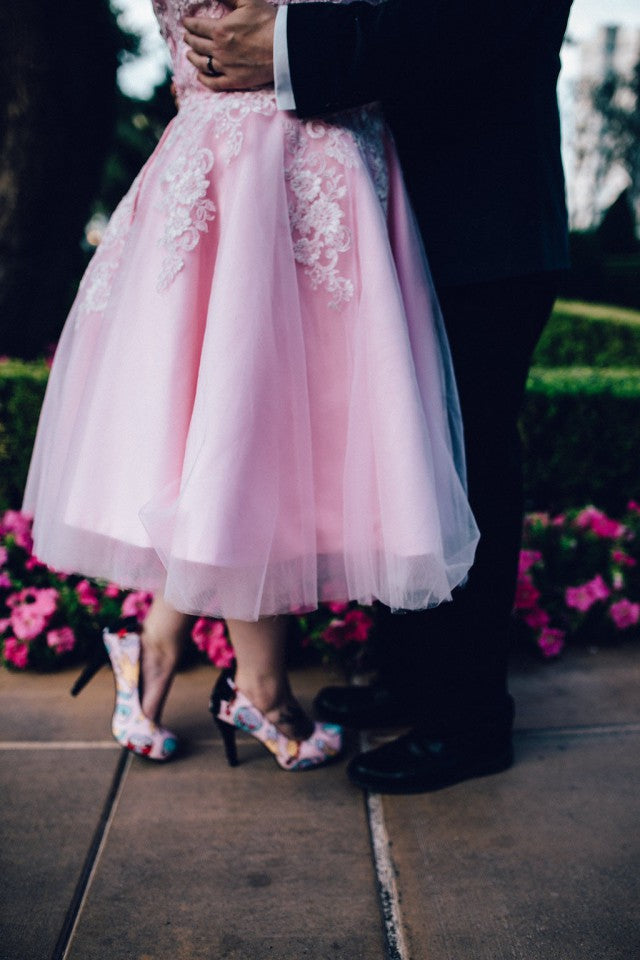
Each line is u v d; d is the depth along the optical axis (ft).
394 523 3.92
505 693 5.07
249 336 3.77
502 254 4.25
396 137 4.48
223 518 3.67
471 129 4.25
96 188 12.60
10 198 11.19
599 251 38.83
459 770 4.90
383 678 5.75
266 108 4.01
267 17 3.82
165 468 3.96
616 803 4.76
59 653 6.61
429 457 3.98
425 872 4.17
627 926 3.79
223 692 5.00
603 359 22.43
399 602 3.99
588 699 6.13
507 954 3.63
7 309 11.69
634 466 9.57
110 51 11.39
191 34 4.03
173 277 3.99
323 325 4.08
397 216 4.36
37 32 10.16
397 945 3.69
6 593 7.39
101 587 6.93
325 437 4.14
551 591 7.30
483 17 3.64
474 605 4.70
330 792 4.90
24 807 4.73
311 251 4.04
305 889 4.05
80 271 19.53
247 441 3.74
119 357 4.15
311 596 4.11
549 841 4.41
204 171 3.99
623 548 7.79
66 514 4.21
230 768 5.16
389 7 3.67
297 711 5.11
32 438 8.50
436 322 4.34
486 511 4.67
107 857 4.29
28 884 4.09
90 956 3.62
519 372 4.66
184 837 4.46
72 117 11.02
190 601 3.81
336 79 3.79
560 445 9.52
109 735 5.59
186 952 3.65
